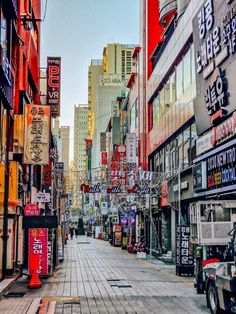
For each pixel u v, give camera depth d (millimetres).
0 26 17766
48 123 24719
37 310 13555
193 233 17797
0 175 20672
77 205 146750
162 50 37125
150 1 45375
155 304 14727
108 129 85000
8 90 19828
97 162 119812
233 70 20531
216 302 12914
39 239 21516
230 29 20719
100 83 131750
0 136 19859
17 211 22719
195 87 27203
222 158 21656
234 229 13656
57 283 19969
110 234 66812
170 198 32438
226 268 12453
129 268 27828
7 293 16938
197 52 25312
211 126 23344
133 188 38469
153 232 40750
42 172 34750
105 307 14188
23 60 27016
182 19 30016
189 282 20594
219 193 22234
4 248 20328
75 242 72062
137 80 51500
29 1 30125
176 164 33094
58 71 34094
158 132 39219
